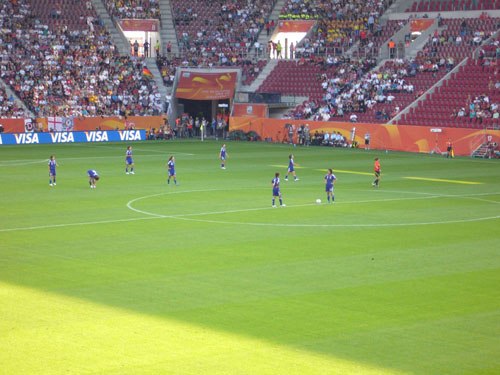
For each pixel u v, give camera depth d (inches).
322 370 968.9
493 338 1085.8
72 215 2038.6
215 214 2063.2
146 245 1675.7
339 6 4953.3
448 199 2372.0
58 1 4854.8
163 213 2073.1
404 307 1225.4
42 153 3624.5
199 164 3223.4
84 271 1445.6
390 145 3956.7
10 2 4722.0
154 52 4945.9
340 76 4562.0
